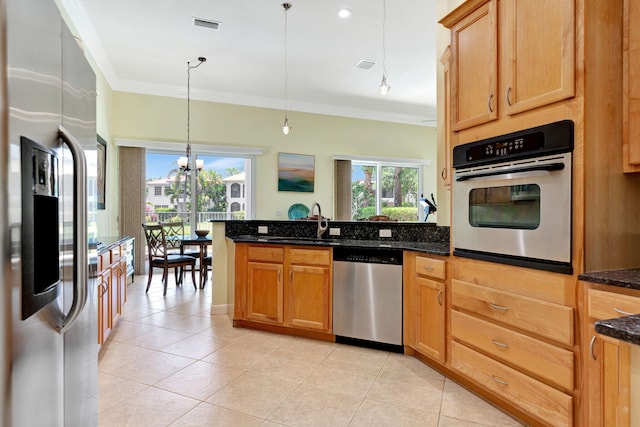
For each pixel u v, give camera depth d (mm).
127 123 5871
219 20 3980
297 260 3145
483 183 2037
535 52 1739
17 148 829
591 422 1478
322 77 5754
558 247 1623
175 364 2586
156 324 3490
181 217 6352
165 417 1918
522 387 1786
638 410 819
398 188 8141
